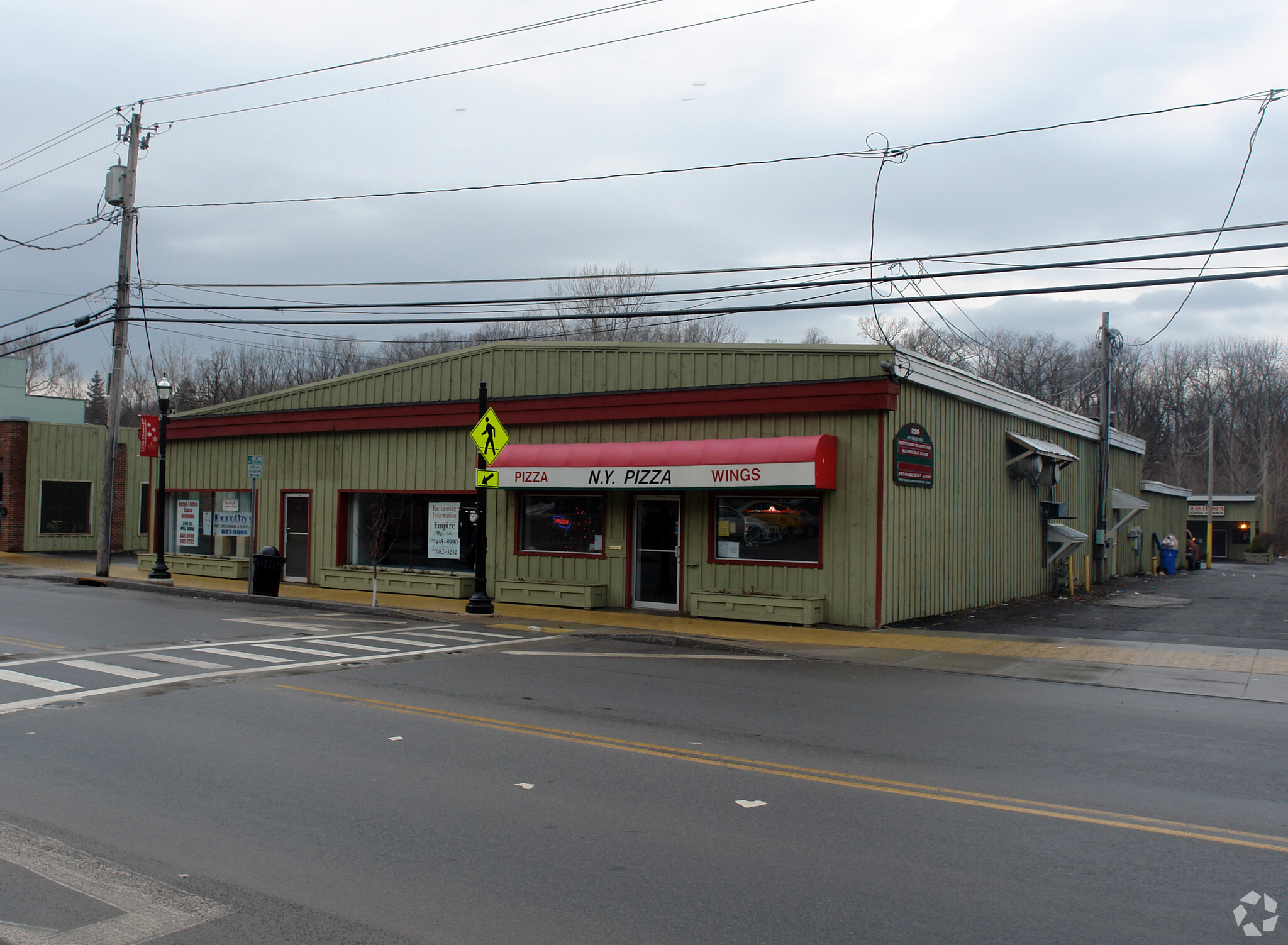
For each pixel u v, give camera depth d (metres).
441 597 22.03
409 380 23.59
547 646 15.50
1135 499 32.75
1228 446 79.81
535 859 5.75
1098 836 6.29
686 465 18.31
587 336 48.88
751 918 4.93
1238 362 82.88
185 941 4.62
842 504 17.64
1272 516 74.12
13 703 10.05
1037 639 16.36
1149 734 9.44
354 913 4.96
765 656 14.82
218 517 27.66
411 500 23.59
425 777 7.49
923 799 7.07
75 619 17.28
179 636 15.46
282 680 11.67
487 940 4.66
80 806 6.67
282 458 25.97
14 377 44.41
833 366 17.78
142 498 40.09
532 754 8.27
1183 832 6.36
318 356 66.50
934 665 13.88
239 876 5.45
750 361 18.69
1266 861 5.84
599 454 19.47
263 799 6.88
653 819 6.53
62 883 5.32
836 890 5.31
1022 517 25.16
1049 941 4.69
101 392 95.50
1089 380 64.44
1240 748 8.87
